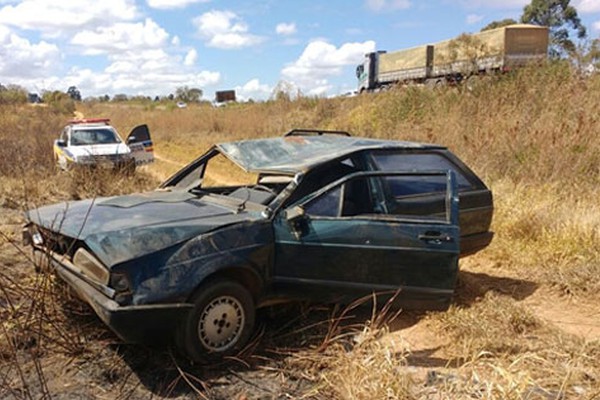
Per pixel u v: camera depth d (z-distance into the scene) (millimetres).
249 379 3279
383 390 2844
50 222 3717
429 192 4586
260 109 24844
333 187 3867
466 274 5520
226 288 3359
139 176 10844
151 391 3100
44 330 3633
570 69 11523
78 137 12586
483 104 11984
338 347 3566
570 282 4973
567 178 8336
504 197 7484
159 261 3150
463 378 3156
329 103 21297
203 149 19172
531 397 2924
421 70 26703
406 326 4242
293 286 3697
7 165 10602
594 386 3180
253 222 3576
